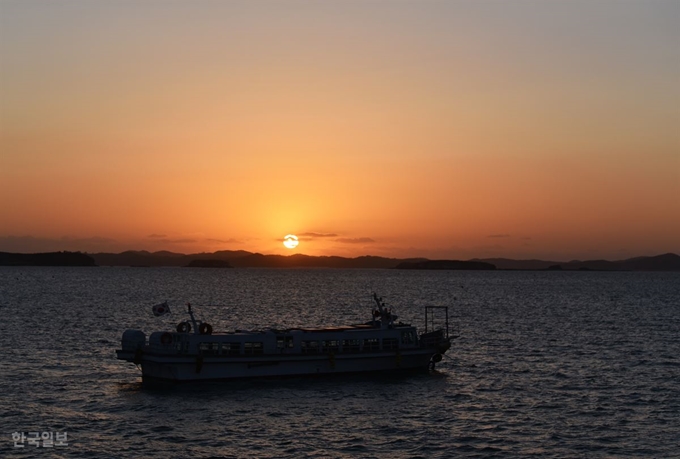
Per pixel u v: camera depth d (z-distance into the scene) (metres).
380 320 91.38
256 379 81.12
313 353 82.75
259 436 61.72
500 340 125.69
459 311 198.75
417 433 62.88
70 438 60.59
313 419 67.06
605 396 77.31
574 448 59.09
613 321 166.88
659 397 76.94
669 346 118.88
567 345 119.38
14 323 142.50
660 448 59.19
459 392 78.62
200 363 78.56
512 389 80.62
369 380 83.75
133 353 79.69
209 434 62.09
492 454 57.47
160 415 67.81
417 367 88.12
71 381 82.12
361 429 64.00
